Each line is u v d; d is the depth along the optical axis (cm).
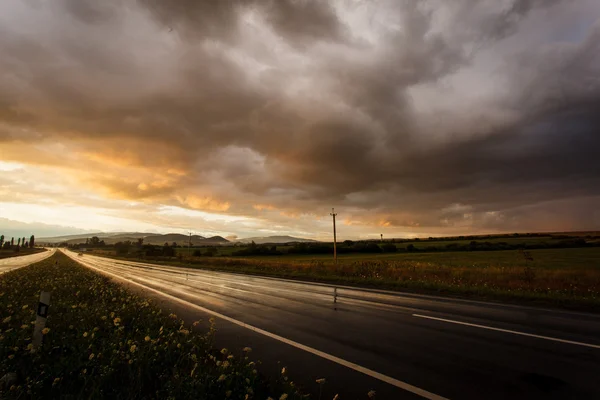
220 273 2842
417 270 2167
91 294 1180
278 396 396
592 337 687
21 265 3769
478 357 555
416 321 845
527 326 788
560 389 428
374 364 522
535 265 3319
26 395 350
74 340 546
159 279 2159
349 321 847
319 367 509
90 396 340
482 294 1338
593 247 7112
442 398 402
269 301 1195
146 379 412
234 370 426
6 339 497
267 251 8050
